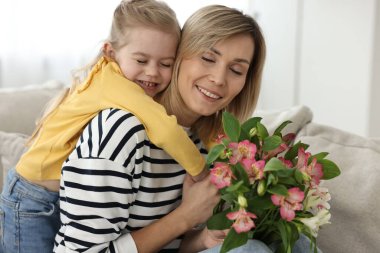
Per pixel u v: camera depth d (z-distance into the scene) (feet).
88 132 3.31
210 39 3.48
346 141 4.38
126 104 3.34
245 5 9.91
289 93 9.75
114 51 3.95
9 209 3.93
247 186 2.88
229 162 2.99
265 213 3.00
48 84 6.09
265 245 3.03
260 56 3.84
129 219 3.55
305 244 3.31
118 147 3.17
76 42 9.41
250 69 3.93
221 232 3.57
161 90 3.91
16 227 3.91
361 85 8.41
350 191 3.94
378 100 8.30
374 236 3.79
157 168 3.52
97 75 3.69
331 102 9.02
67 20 9.29
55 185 3.82
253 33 3.66
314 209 3.20
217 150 3.00
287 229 2.89
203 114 3.70
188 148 3.38
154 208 3.57
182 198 3.58
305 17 9.23
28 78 9.35
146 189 3.49
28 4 9.04
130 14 3.82
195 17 3.66
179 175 3.66
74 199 3.20
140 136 3.25
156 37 3.72
